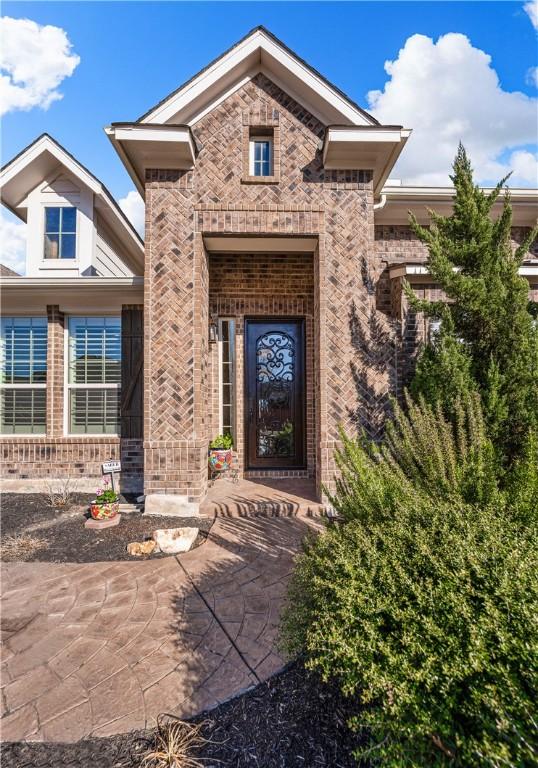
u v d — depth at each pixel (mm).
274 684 2432
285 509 5637
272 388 7809
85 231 8391
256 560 4156
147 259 5977
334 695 2268
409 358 6223
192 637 2916
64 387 7434
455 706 1461
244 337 7660
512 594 1689
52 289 6910
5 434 7480
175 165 6047
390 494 2748
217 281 7586
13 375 7520
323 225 6141
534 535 2148
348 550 2254
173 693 2385
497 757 1249
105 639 2908
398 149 5965
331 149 5914
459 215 5164
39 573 3945
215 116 6172
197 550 4430
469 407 3941
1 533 5051
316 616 2170
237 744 2008
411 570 2004
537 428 4109
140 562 4160
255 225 6094
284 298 7668
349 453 3352
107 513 5309
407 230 8203
